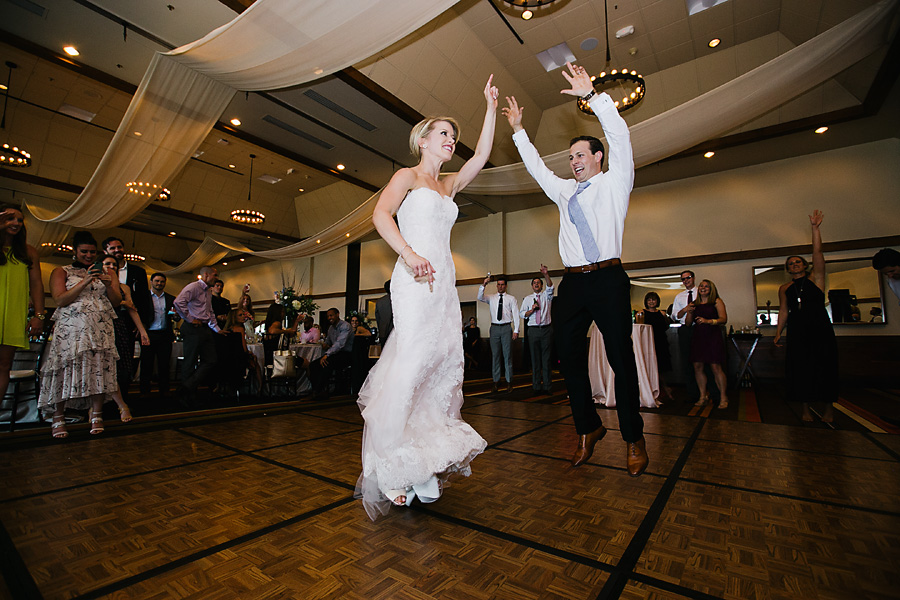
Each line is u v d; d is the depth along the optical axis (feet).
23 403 10.73
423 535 3.96
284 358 15.76
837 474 5.94
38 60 22.12
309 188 41.19
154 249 53.57
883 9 12.56
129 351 13.08
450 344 4.71
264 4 11.95
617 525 4.20
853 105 20.86
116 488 5.28
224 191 39.58
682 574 3.27
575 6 19.72
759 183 26.63
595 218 5.93
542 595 2.98
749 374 23.25
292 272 53.26
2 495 5.00
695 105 16.05
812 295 10.16
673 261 28.71
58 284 8.34
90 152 31.32
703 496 5.03
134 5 16.67
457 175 5.58
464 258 38.99
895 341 22.39
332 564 3.41
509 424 10.02
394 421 4.30
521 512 4.53
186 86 16.80
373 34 13.57
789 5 19.02
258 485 5.41
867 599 2.93
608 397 13.92
